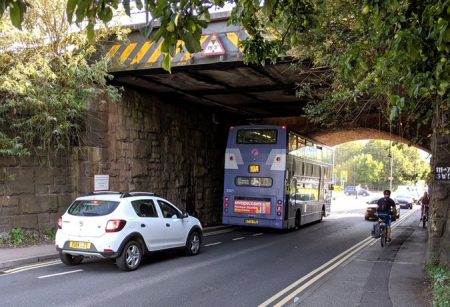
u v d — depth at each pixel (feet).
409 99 21.26
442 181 32.99
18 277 30.48
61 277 30.58
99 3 10.50
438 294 23.27
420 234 64.13
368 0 15.02
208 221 76.64
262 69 48.14
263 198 61.41
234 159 63.57
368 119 74.08
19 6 9.40
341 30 27.50
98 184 50.57
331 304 23.81
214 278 31.09
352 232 66.59
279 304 24.35
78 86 44.68
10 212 43.19
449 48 13.82
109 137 53.06
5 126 42.80
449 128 28.50
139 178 57.93
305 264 37.52
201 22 12.00
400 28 14.96
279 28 26.94
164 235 36.78
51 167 47.19
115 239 31.94
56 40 44.68
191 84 56.85
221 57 44.70
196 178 73.20
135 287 27.86
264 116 87.30
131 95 57.26
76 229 32.58
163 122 64.13
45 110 43.27
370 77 22.17
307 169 73.87
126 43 48.85
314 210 79.66
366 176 323.98
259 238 57.11
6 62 41.75
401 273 32.55
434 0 13.67
